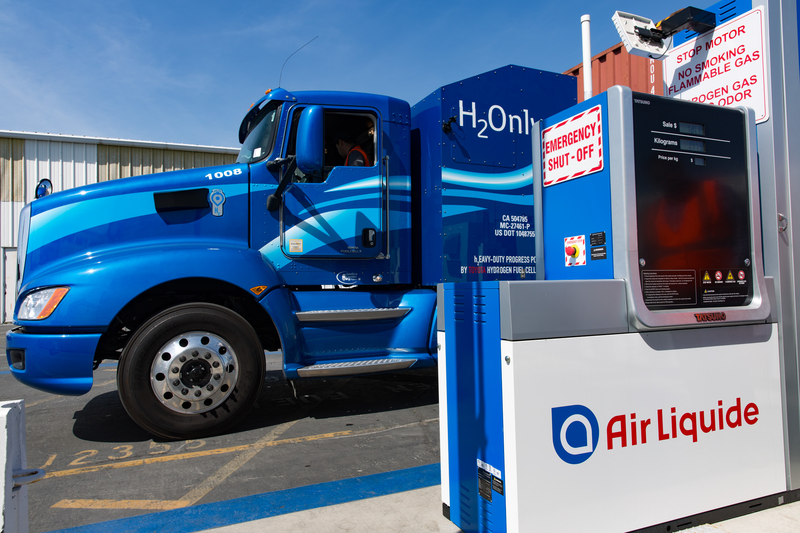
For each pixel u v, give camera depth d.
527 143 4.45
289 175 3.80
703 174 2.13
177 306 3.46
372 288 4.30
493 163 4.30
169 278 3.42
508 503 1.71
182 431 3.41
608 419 1.84
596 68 6.98
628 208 1.94
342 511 2.29
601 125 2.07
